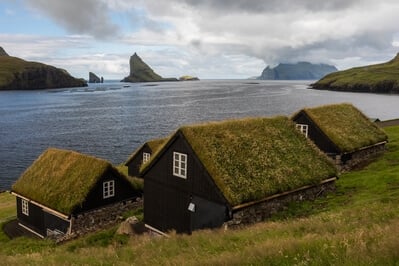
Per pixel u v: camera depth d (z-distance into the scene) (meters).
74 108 162.38
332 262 9.29
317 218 19.25
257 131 30.52
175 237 18.94
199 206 26.27
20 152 78.75
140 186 37.84
